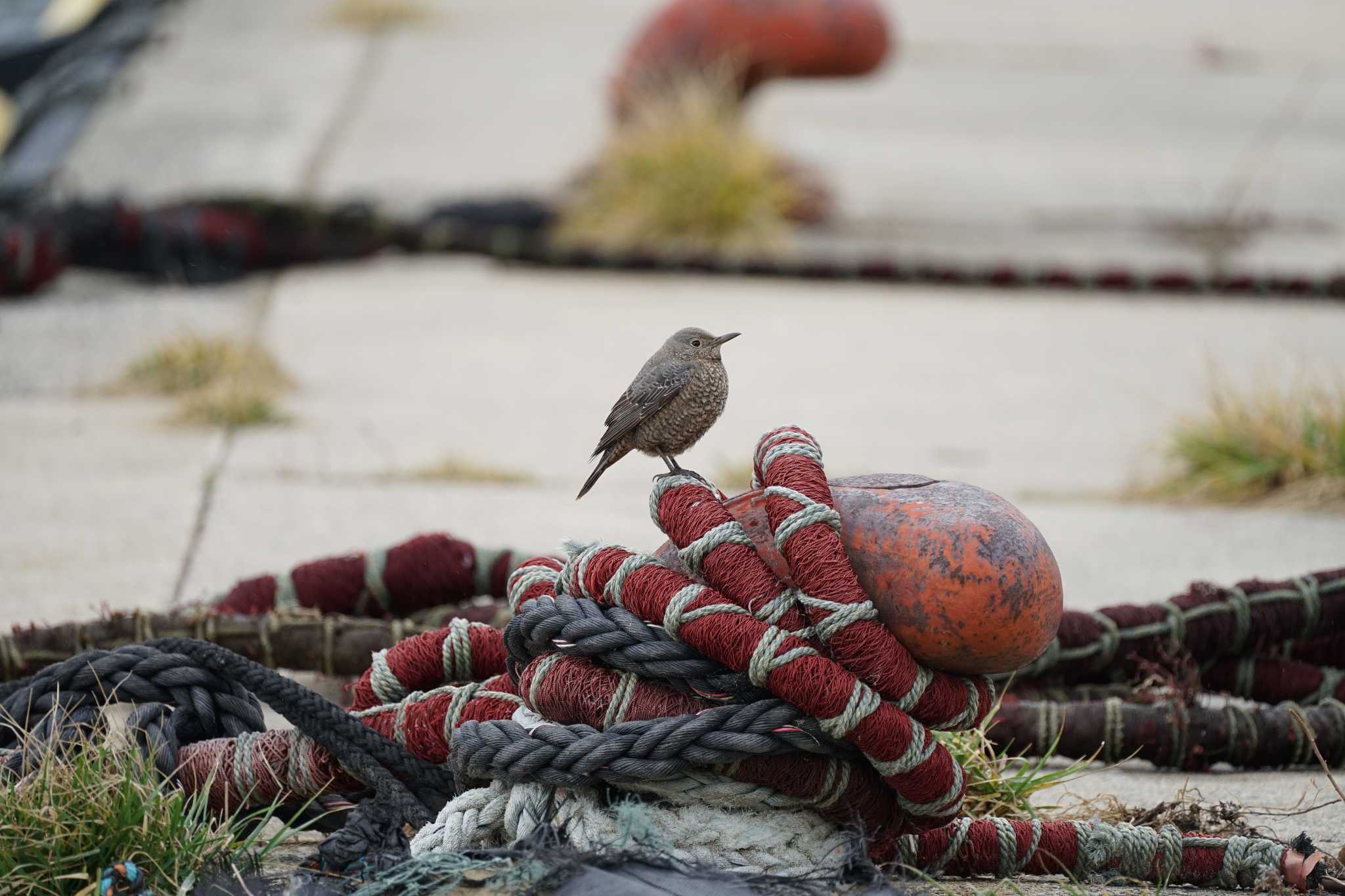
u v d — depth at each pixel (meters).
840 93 35.03
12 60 29.75
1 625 8.16
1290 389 13.43
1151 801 6.28
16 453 12.48
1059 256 23.25
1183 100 34.97
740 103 24.98
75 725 5.29
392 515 10.89
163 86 31.50
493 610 7.32
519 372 16.31
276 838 5.04
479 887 4.54
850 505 4.77
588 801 4.75
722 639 4.59
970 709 4.76
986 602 4.52
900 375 16.55
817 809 4.77
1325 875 5.06
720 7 24.25
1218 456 12.34
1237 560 10.16
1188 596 7.23
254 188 24.78
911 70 37.50
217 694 5.58
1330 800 6.32
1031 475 12.69
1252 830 5.55
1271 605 7.12
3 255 18.61
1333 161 29.67
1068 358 17.41
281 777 5.32
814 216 24.58
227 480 11.77
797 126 32.03
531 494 11.70
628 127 24.53
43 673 5.58
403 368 16.38
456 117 30.47
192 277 20.12
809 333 18.61
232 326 17.86
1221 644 7.11
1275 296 21.02
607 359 16.98
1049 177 28.31
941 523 4.59
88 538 10.06
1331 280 20.84
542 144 28.59
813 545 4.62
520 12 41.44
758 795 4.70
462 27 39.19
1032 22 43.62
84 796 4.85
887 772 4.58
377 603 7.50
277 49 35.66
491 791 4.86
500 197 23.59
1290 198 27.03
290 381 15.53
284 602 7.43
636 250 22.31
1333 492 11.80
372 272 21.61
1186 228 25.19
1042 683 7.12
